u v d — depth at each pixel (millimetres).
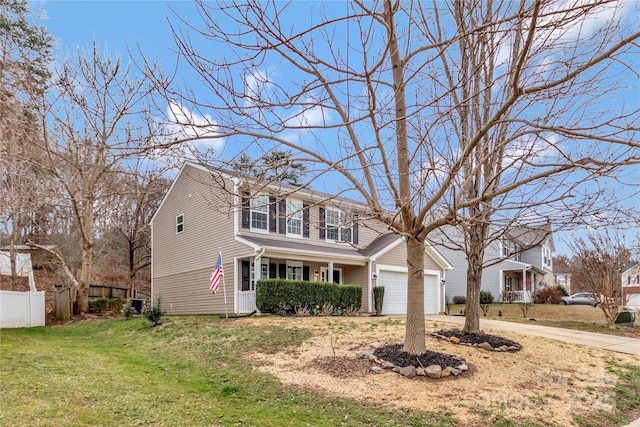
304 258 16266
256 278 14812
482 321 14883
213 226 17094
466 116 7699
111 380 6871
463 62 6008
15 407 5156
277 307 14320
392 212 7387
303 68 5340
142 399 5914
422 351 7695
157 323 12734
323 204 7230
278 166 6090
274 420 5312
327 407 5863
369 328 10820
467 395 6391
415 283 7695
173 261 19516
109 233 26234
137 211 24312
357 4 5270
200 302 17453
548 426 5539
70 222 24062
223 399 6246
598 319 18766
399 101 6434
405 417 5535
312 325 11156
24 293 14586
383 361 7555
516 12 4930
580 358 9195
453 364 7434
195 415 5367
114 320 14578
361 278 18797
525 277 29672
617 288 14719
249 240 15320
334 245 19016
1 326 13891
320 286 15477
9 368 7059
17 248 20344
